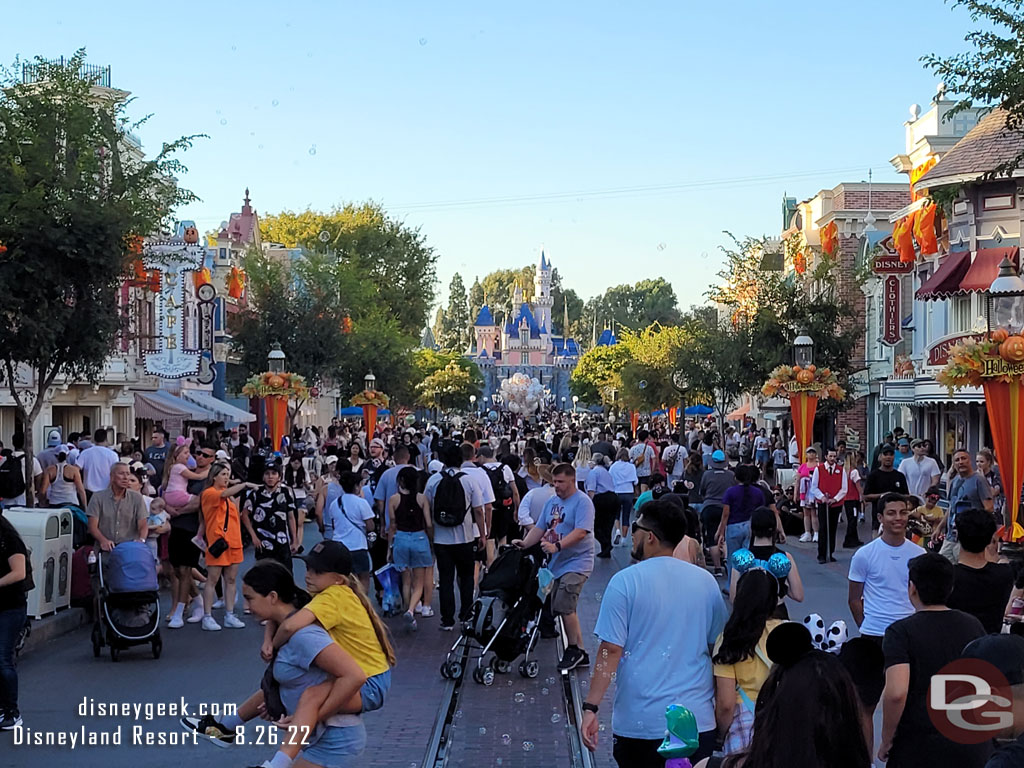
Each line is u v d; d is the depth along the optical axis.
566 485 12.59
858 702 4.39
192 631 15.38
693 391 53.69
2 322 18.47
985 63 18.50
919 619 6.21
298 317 52.62
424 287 80.12
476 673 12.34
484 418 148.38
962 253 29.78
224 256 53.53
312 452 33.56
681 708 5.07
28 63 20.23
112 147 20.39
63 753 9.40
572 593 12.58
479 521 15.70
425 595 16.45
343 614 6.87
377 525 18.12
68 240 18.39
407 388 70.06
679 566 6.54
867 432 45.72
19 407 18.86
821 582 19.28
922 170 37.28
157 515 15.75
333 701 6.44
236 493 15.66
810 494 23.14
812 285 48.94
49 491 19.47
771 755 4.30
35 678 12.33
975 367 16.48
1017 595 7.87
